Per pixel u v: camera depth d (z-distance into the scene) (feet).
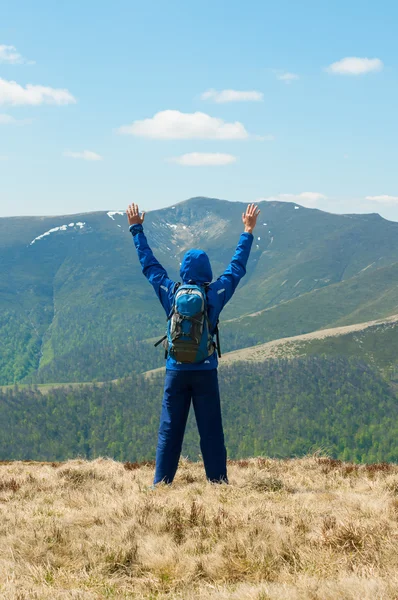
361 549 15.03
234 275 24.40
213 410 24.53
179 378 24.20
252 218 25.98
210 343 23.57
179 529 17.81
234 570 14.71
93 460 43.93
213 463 24.98
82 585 14.24
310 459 37.19
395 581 12.22
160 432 25.36
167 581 14.43
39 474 32.96
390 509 18.86
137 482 27.96
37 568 14.93
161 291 24.49
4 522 19.62
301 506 20.13
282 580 13.91
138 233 25.98
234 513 19.06
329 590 12.13
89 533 17.81
